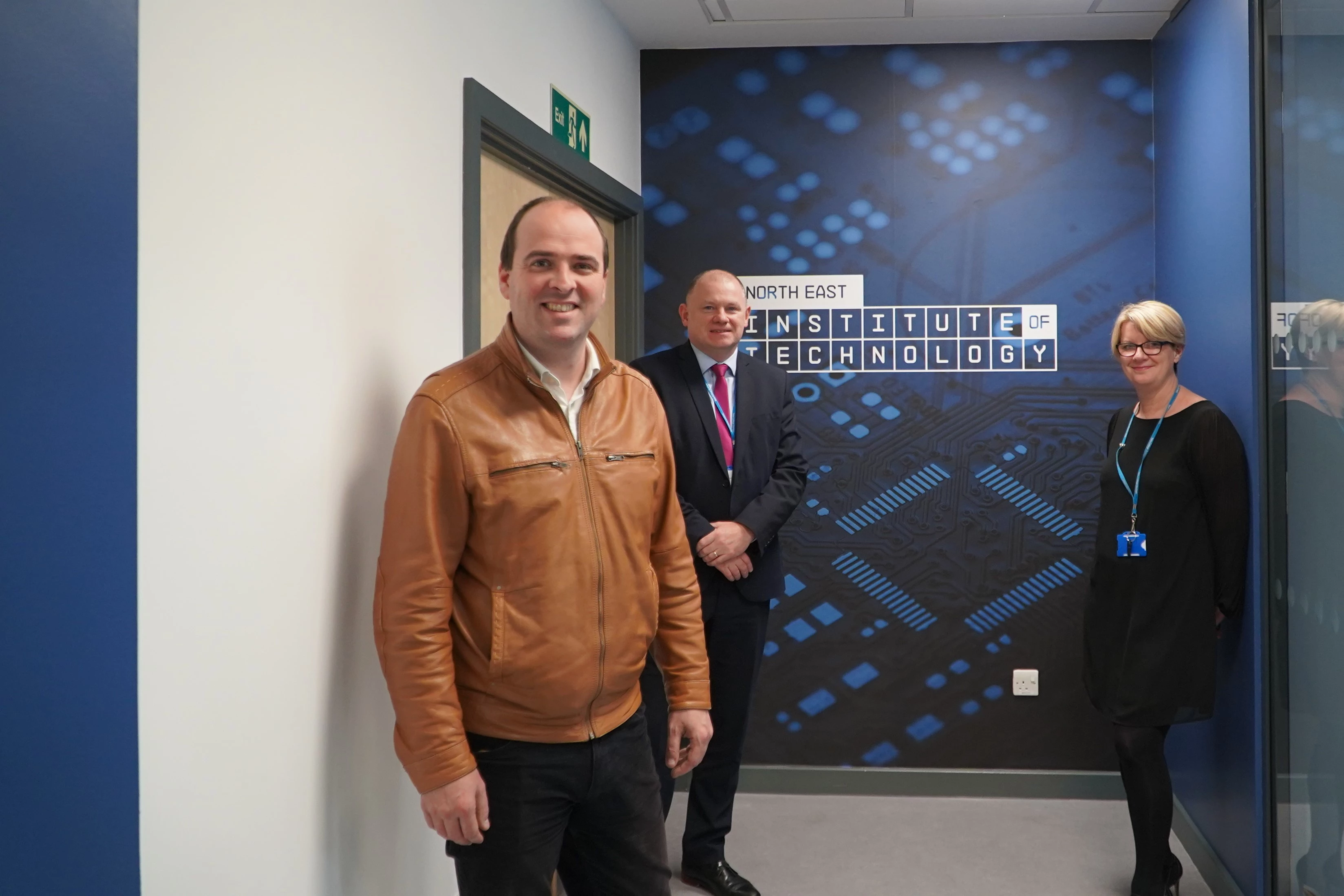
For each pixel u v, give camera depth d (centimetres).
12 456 102
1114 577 276
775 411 288
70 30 108
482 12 238
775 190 385
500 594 166
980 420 379
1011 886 301
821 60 382
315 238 161
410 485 160
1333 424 220
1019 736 379
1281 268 250
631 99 375
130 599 115
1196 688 264
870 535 383
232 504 138
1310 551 233
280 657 150
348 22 172
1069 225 374
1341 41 214
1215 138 297
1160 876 271
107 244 112
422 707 157
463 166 226
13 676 103
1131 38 369
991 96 376
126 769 115
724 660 283
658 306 389
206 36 131
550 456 169
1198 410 268
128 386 115
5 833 102
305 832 158
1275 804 255
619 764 180
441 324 215
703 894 296
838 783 383
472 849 171
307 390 158
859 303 382
